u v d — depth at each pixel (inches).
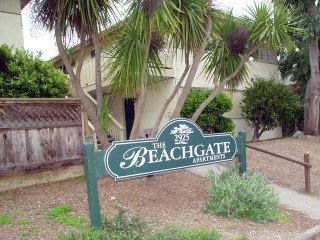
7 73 303.7
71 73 263.6
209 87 531.2
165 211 212.4
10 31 387.5
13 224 180.2
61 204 216.2
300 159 401.4
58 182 272.4
